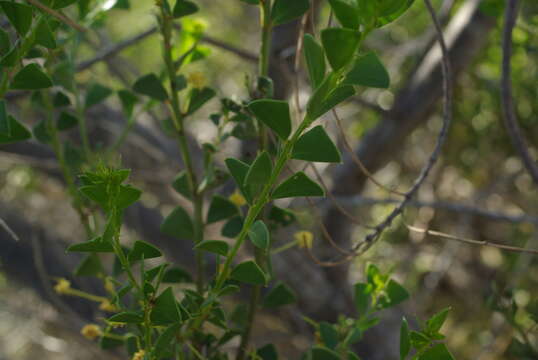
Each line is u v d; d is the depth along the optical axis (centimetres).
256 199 72
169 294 71
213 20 250
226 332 78
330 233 162
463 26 149
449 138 215
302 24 82
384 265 206
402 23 226
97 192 68
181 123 79
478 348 185
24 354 175
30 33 72
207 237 147
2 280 165
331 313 145
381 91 199
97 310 139
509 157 206
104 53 131
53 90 100
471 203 216
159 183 163
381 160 167
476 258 221
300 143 69
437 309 211
